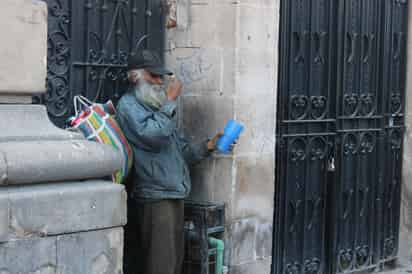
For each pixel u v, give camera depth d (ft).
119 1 18.80
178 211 18.10
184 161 18.38
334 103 23.41
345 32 23.67
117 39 18.83
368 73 24.81
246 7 19.44
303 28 22.33
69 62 17.70
